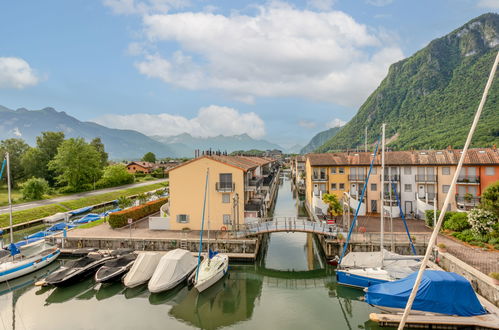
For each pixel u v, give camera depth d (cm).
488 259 2702
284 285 3039
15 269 3103
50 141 9725
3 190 8781
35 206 6150
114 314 2438
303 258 3772
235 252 3562
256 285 3048
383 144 2936
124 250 3469
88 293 2825
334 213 4522
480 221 3231
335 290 2872
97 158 9125
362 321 2308
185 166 4103
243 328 2227
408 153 4925
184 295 2739
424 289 2042
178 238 3678
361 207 4847
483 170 4294
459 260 2636
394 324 2059
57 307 2567
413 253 3191
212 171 4047
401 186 4694
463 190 4394
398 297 2098
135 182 11231
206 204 4069
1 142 10025
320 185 5159
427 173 4578
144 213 5047
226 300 2708
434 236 1201
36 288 2950
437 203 4516
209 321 2331
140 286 2836
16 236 4575
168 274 2745
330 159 5269
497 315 1998
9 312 2495
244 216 4050
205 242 3600
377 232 3759
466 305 2003
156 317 2389
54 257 3581
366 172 4922
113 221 4325
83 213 6500
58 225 4847
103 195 7844
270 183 6838
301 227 3675
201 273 2833
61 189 8281
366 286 2650
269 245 4338
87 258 3200
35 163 9056
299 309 2523
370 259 2864
